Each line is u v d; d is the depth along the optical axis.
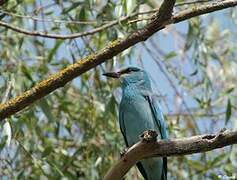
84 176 13.15
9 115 8.73
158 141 8.08
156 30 8.65
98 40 12.38
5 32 12.94
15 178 11.53
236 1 8.84
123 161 8.32
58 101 13.33
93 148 12.75
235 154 12.61
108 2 11.94
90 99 12.70
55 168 11.47
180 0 12.53
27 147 12.02
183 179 13.02
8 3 11.62
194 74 12.41
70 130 13.18
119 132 12.89
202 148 7.90
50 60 12.77
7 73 11.18
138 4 11.08
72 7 11.85
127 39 8.64
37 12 12.11
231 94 13.24
